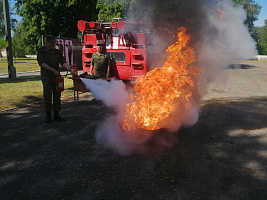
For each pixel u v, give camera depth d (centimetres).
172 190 260
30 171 307
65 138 421
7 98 753
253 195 249
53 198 249
